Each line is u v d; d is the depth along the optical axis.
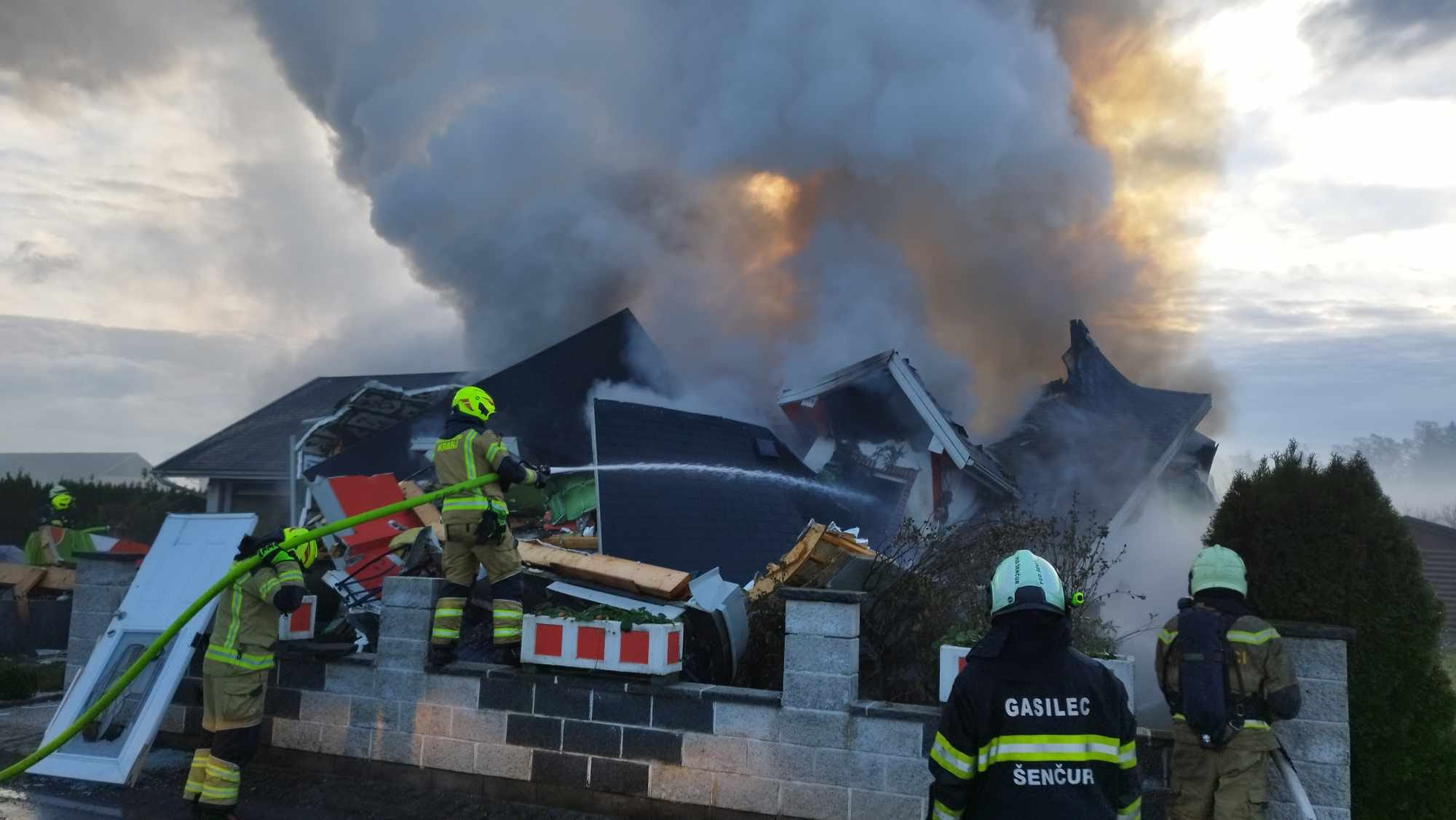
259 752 6.55
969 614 5.88
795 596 5.34
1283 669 4.21
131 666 6.14
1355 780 4.65
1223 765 4.23
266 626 5.65
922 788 5.00
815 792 5.20
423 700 6.14
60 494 14.52
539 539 9.73
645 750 5.57
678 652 5.76
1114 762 2.75
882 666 6.11
